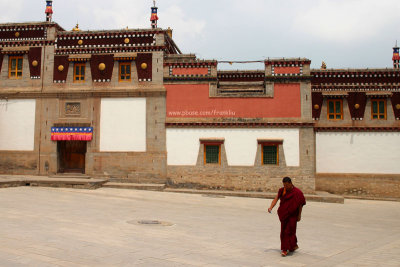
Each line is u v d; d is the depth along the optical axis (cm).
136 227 1146
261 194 2316
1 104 2633
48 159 2558
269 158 2469
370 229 1409
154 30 2584
